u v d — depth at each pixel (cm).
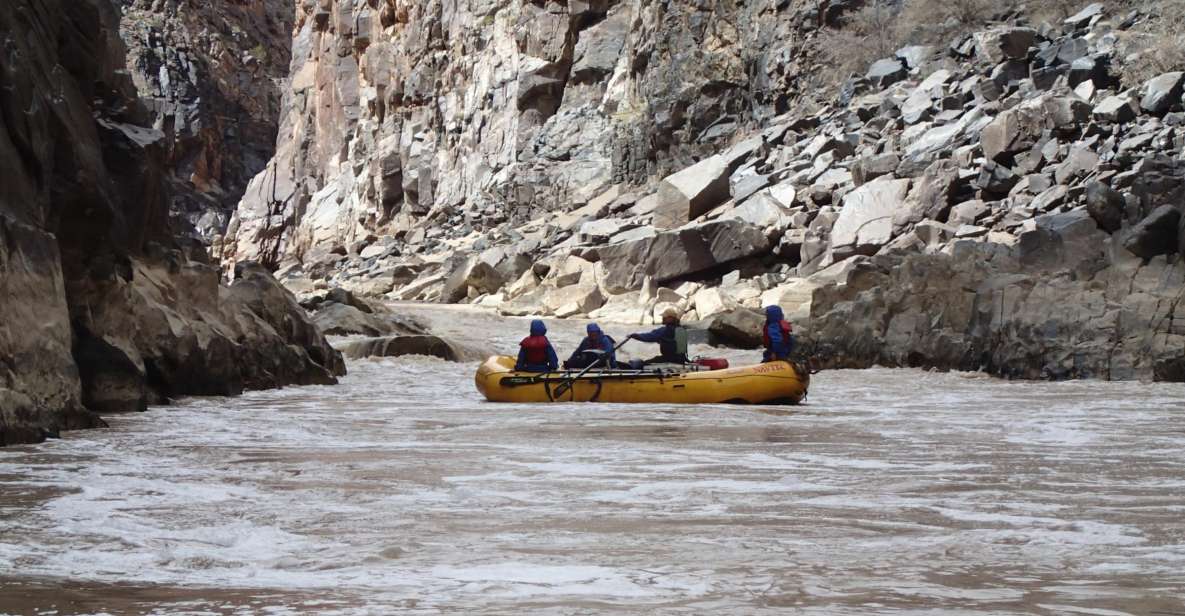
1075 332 3488
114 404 2319
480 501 1137
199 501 1134
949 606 680
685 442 1747
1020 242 3966
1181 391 3008
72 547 886
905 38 7156
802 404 2623
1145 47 5781
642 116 8369
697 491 1204
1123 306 3488
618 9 9375
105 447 1666
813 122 6975
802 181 6309
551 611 665
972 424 2077
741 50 7744
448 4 11050
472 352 4509
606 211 7781
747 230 6016
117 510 1077
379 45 12088
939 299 3975
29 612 664
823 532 956
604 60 9162
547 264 6738
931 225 5228
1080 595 712
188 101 16025
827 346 4109
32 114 1989
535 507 1096
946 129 6038
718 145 7681
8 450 1622
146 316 2577
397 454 1571
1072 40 6094
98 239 2364
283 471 1377
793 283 5434
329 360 3481
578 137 8994
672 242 6147
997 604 686
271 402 2619
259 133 17162
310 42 14475
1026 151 5488
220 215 15638
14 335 1800
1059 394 2936
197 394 2717
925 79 6700
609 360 2738
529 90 9506
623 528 973
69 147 2270
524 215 8919
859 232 5566
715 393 2602
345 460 1495
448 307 6562
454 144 10656
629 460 1501
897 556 850
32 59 2206
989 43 6444
